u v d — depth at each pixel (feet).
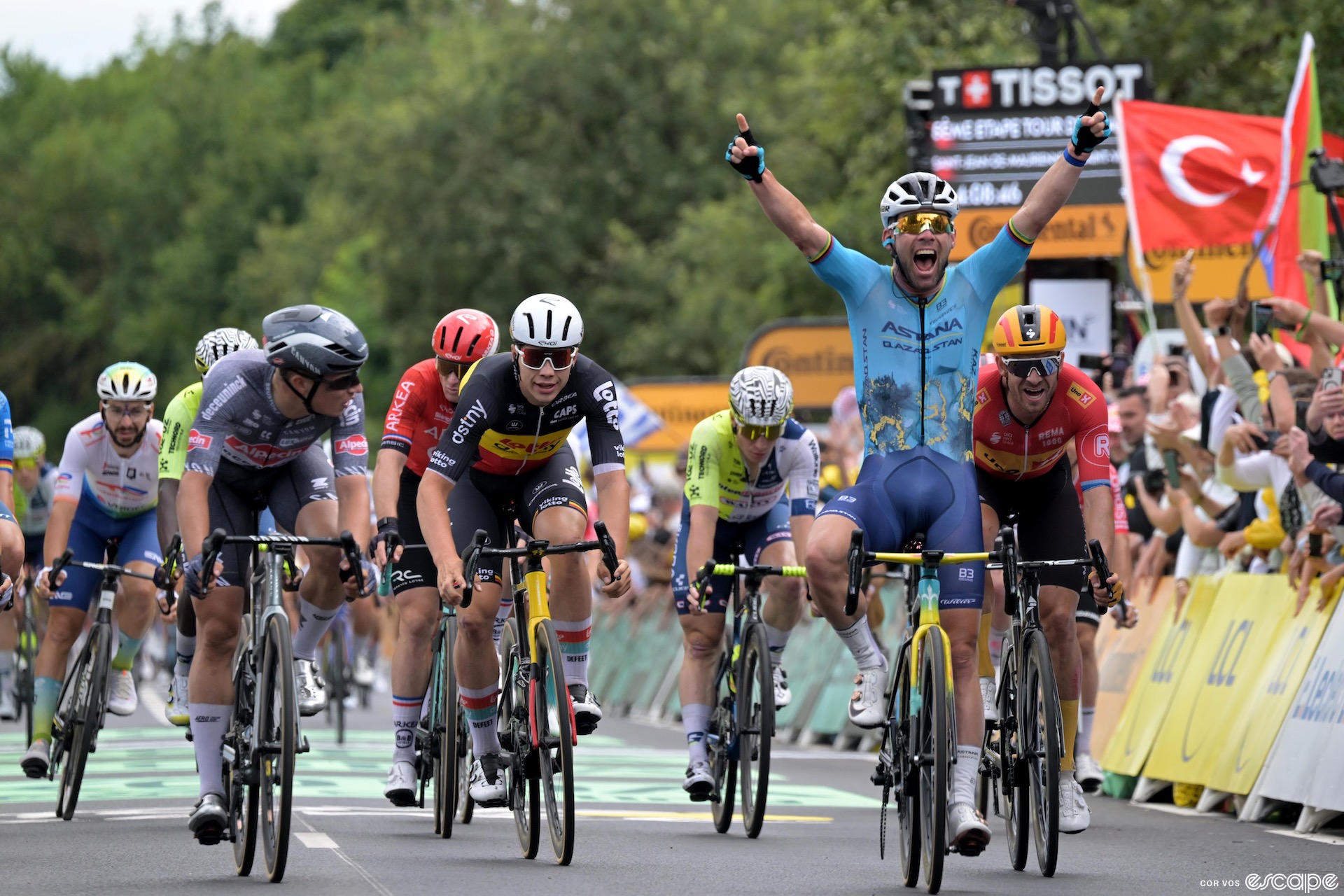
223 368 59.77
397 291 410.52
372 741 119.75
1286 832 72.90
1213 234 114.21
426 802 80.89
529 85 403.34
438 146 399.24
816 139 323.78
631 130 401.90
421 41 506.07
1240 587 86.07
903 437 58.65
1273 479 82.58
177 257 617.21
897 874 59.26
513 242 389.60
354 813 75.77
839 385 189.78
